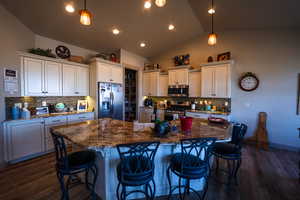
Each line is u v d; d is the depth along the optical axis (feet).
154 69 17.84
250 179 7.49
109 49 15.30
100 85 13.32
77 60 12.93
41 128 9.89
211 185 7.01
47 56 10.79
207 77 13.71
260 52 12.36
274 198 6.15
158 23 12.41
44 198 6.06
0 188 6.63
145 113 18.12
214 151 6.99
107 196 5.61
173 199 6.03
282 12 9.43
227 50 13.79
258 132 12.15
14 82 9.00
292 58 11.25
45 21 9.96
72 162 5.27
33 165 8.63
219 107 14.34
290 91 11.35
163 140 5.16
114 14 10.52
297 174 7.94
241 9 10.02
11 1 8.07
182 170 5.01
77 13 9.61
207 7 10.46
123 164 4.54
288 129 11.49
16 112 9.08
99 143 4.83
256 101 12.54
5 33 8.38
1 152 8.21
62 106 12.34
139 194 6.03
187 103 15.72
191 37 15.75
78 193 6.35
